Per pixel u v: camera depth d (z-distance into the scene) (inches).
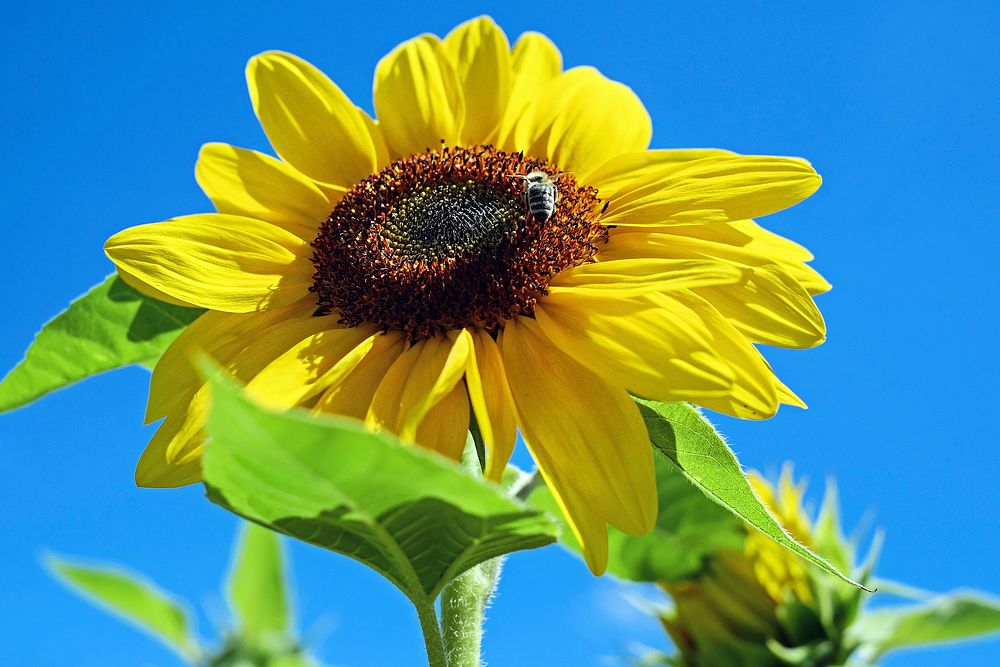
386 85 19.9
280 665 22.1
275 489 15.1
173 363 18.4
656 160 19.3
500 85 19.9
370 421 17.3
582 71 20.1
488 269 18.3
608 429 17.2
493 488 14.9
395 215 18.9
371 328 18.4
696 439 17.4
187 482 17.4
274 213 19.3
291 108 19.5
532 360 17.8
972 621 22.5
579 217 18.8
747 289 18.1
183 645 22.2
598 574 16.6
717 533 22.5
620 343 17.3
